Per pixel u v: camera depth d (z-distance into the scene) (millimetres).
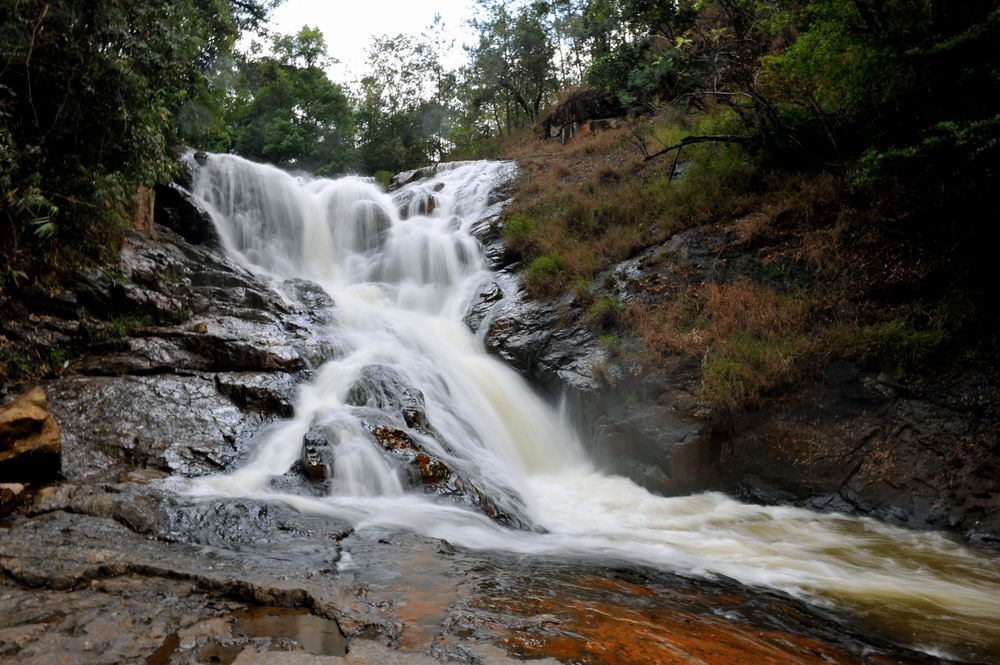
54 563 4145
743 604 4918
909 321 9359
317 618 3756
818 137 12500
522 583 4730
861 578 6000
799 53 10914
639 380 10320
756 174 13281
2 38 7770
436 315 14445
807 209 11750
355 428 7508
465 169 22297
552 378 11383
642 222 14180
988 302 8836
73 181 8805
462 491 7137
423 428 8688
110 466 6793
